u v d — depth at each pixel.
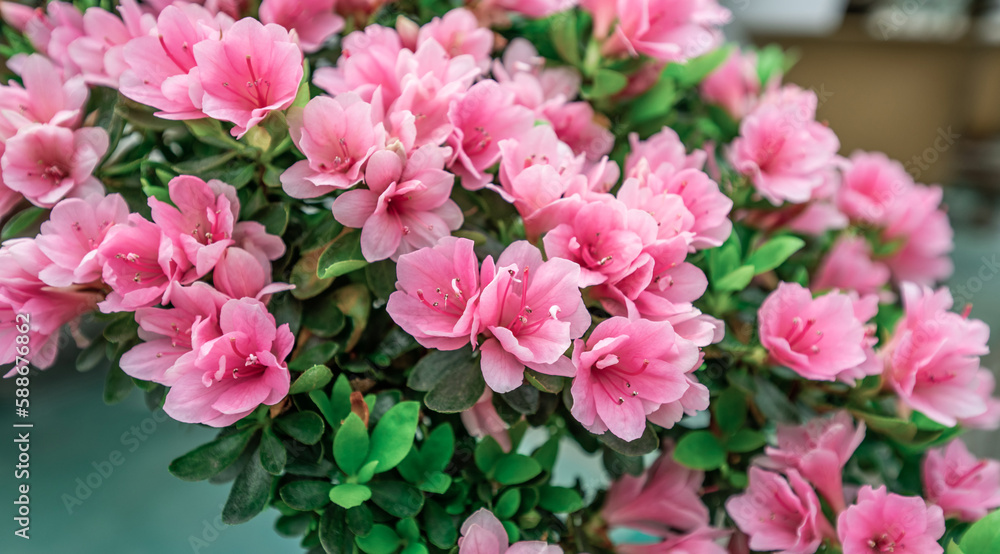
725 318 0.59
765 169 0.61
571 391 0.49
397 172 0.50
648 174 0.54
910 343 0.56
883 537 0.53
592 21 0.61
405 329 0.49
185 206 0.51
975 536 0.53
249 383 0.50
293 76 0.50
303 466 0.52
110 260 0.50
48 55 0.56
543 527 0.55
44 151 0.52
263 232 0.52
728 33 1.12
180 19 0.50
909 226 0.67
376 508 0.52
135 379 0.53
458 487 0.54
